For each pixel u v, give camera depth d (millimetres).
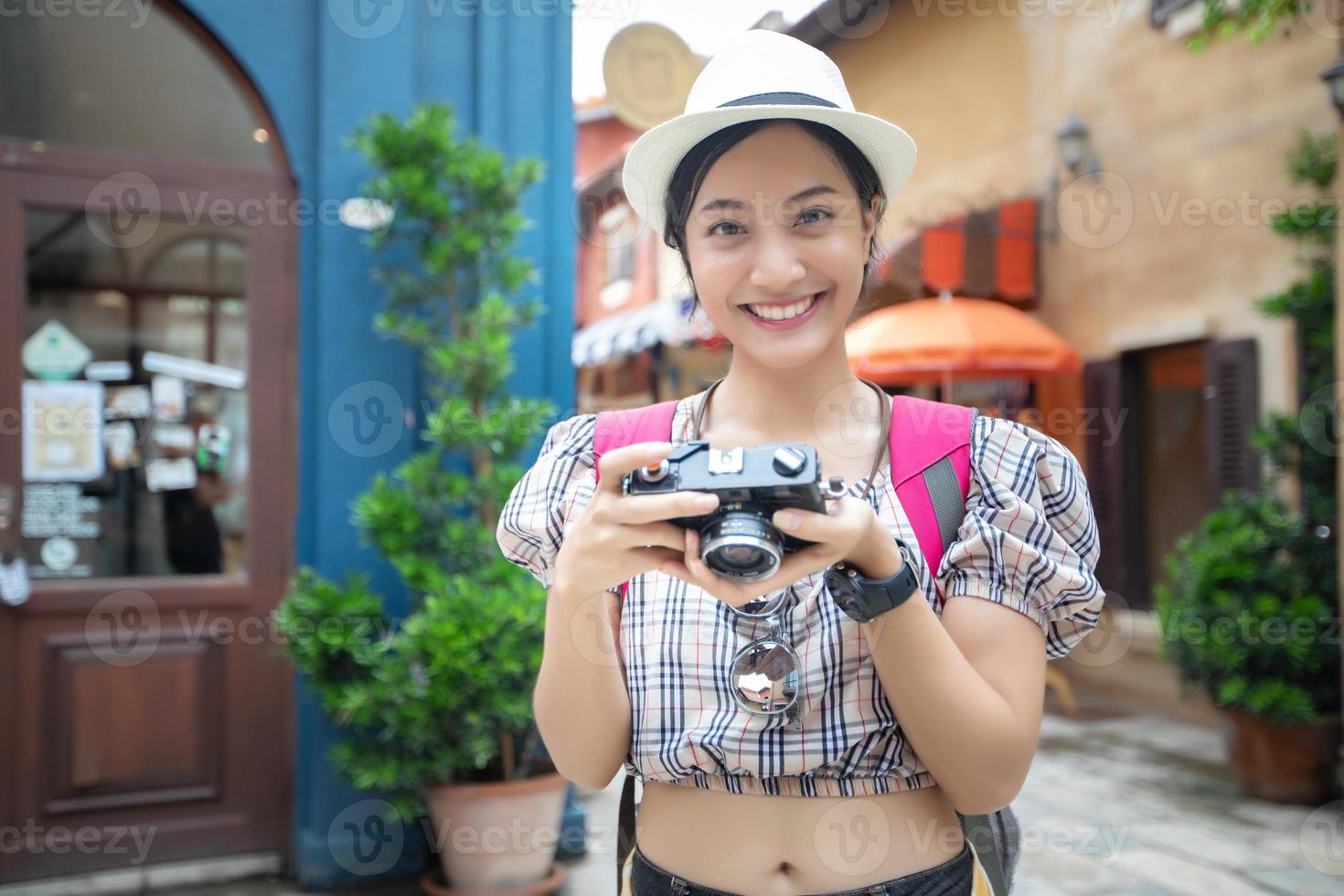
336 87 3461
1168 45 5746
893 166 1073
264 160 3521
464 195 3246
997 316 5867
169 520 3410
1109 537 6145
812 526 815
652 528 859
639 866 1066
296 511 3494
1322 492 4332
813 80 1039
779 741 958
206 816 3398
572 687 1009
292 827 3441
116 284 3355
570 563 901
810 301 1031
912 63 7223
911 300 6000
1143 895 3170
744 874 987
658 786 1067
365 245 3471
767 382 1093
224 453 3475
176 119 3426
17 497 3225
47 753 3227
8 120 3246
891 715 970
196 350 3445
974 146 7109
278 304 3521
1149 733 5328
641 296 7941
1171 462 5988
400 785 3076
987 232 6398
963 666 904
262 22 3418
